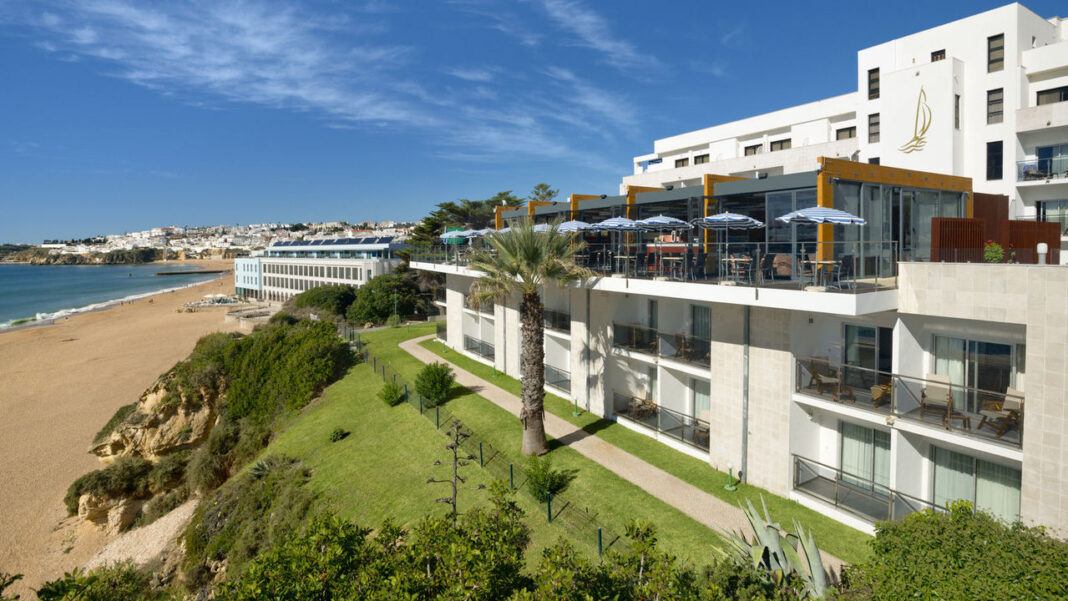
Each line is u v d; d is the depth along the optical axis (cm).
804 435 1572
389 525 1148
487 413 2434
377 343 4147
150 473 2959
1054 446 1061
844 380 1500
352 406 2880
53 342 7050
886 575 859
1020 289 1112
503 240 1991
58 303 12444
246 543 1975
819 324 1602
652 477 1750
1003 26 2500
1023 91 2477
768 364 1580
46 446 3612
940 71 2548
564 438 2112
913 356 1384
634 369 2309
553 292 2739
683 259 1891
